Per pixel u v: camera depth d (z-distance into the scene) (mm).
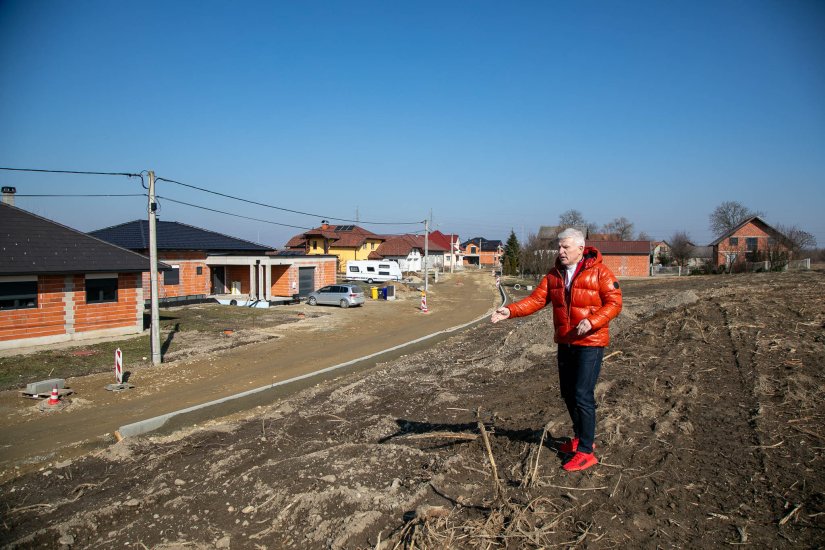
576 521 3754
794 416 5473
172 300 28438
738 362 7941
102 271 18172
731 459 4617
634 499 4027
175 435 8727
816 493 3885
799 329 9695
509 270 76500
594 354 4195
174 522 4699
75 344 17281
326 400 10539
